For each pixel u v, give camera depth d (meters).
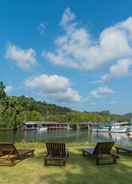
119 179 8.30
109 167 10.16
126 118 120.50
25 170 9.62
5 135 53.25
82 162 11.20
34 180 8.20
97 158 10.66
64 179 8.33
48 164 10.61
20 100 73.75
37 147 16.34
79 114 119.06
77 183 7.86
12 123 65.69
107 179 8.32
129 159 11.93
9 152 11.12
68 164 10.77
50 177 8.59
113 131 65.88
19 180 8.18
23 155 12.16
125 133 62.91
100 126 79.94
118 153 13.71
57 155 11.01
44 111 121.81
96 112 127.69
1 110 62.19
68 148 16.08
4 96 63.09
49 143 10.84
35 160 11.66
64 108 135.50
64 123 103.06
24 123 77.06
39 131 85.25
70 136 56.28
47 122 97.94
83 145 17.69
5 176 8.70
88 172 9.30
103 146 10.80
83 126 105.94
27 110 91.06
